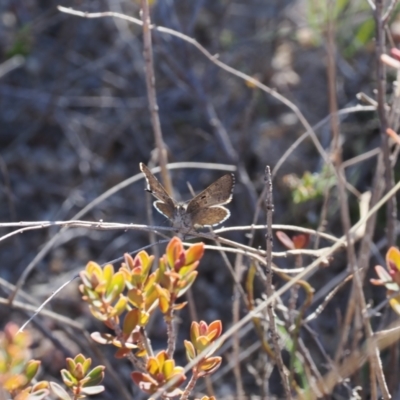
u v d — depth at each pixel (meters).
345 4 9.81
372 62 9.73
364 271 5.84
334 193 8.23
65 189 10.75
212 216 5.06
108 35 12.44
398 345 5.98
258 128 10.25
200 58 11.67
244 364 7.74
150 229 4.68
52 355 7.98
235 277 5.56
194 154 10.62
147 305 3.96
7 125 11.60
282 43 11.34
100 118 11.50
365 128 9.09
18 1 12.24
